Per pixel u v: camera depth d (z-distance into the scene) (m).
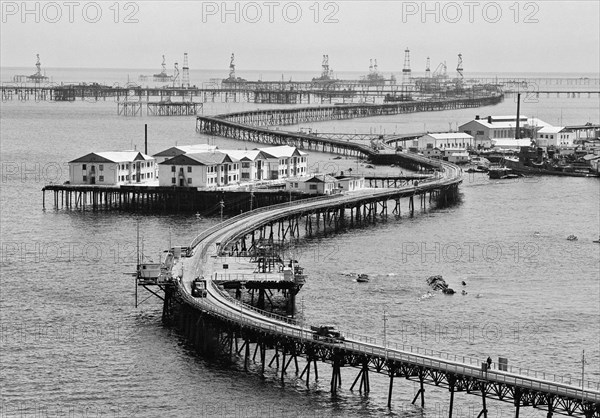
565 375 163.88
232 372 162.62
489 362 149.75
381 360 151.00
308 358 157.00
